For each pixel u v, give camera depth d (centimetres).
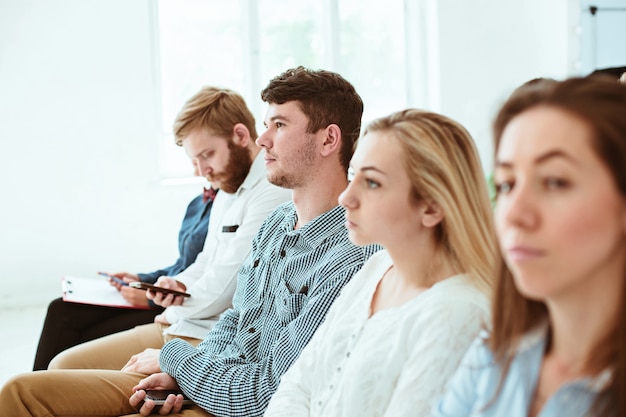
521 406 77
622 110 65
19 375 175
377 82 586
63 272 495
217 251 245
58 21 478
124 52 492
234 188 242
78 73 485
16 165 479
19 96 476
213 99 239
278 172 182
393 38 585
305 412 134
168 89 529
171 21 525
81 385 179
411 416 106
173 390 183
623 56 542
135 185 502
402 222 117
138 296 254
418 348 110
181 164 532
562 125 66
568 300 70
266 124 185
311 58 569
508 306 80
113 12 487
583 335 72
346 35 573
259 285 190
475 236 114
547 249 66
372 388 116
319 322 155
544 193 67
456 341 108
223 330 198
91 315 255
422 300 116
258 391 163
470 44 563
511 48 569
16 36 471
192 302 226
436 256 119
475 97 568
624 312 68
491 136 78
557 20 552
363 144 121
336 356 130
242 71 546
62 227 491
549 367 76
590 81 69
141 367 195
